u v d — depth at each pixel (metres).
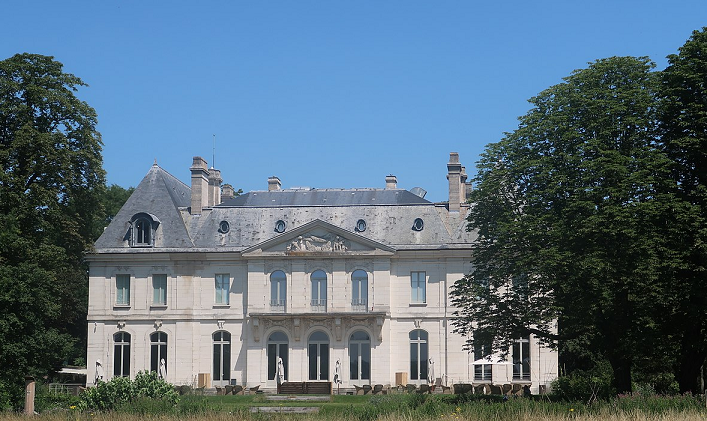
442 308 75.88
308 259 76.75
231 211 80.56
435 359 75.44
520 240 52.88
